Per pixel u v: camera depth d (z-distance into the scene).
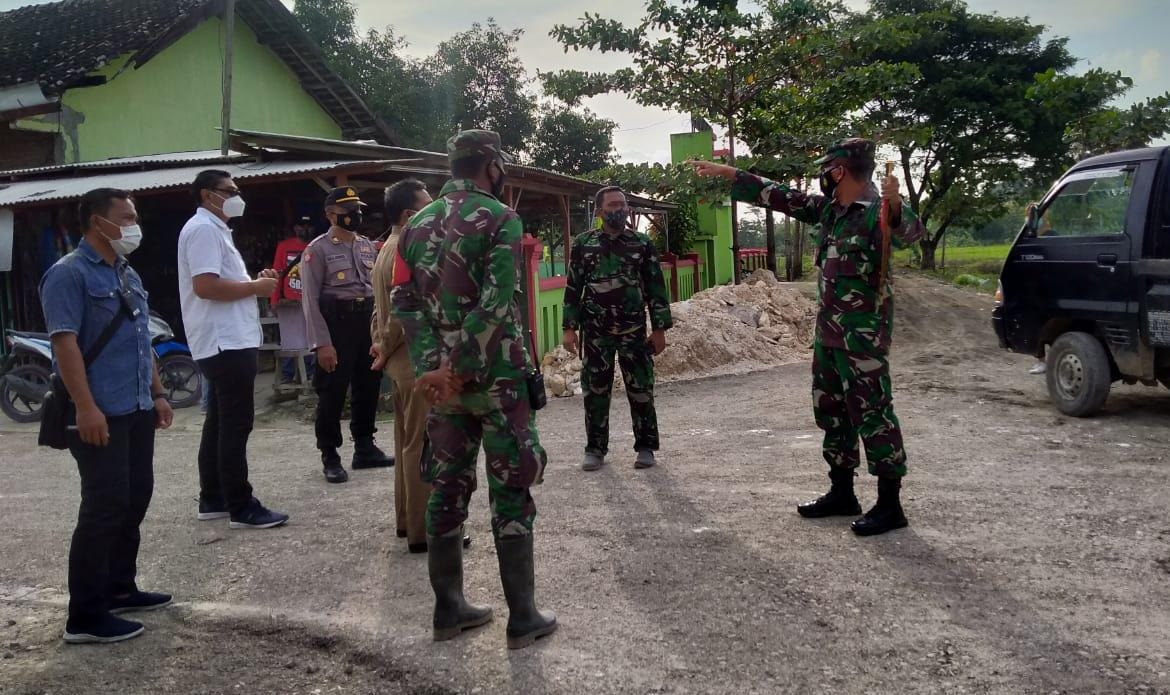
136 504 3.73
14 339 10.04
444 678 3.02
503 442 3.12
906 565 3.87
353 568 4.20
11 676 3.19
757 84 16.28
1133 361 6.54
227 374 4.77
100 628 3.47
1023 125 32.50
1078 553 3.97
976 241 85.75
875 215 4.16
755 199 4.59
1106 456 5.74
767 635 3.23
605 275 5.79
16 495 6.25
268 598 3.87
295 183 11.30
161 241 12.28
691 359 10.59
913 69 16.62
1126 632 3.17
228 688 3.07
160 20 15.59
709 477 5.62
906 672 2.93
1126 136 11.62
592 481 5.63
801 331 12.66
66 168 12.43
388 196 4.46
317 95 20.34
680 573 3.88
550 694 2.87
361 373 6.15
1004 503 4.75
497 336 3.01
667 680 2.93
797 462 5.93
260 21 17.88
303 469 6.57
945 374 9.59
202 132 17.17
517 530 3.19
